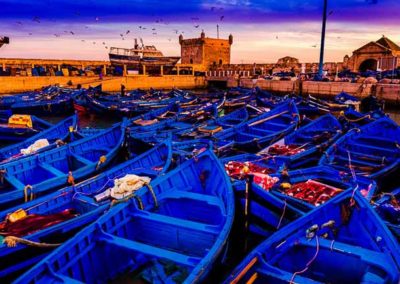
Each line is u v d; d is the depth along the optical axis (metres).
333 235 7.42
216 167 9.78
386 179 11.86
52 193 9.19
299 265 6.93
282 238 6.84
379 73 49.22
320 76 46.28
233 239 8.09
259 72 68.06
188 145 14.84
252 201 8.48
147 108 28.06
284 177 10.67
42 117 29.38
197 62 80.44
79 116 30.17
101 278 7.09
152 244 7.86
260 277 6.09
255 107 24.92
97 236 7.09
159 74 64.88
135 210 8.07
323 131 17.64
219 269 6.66
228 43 82.75
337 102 29.25
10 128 19.56
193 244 7.36
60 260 6.35
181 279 7.30
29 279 5.79
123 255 7.56
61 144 13.73
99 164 11.65
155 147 12.67
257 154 13.56
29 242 6.82
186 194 8.88
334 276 6.72
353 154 13.64
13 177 10.52
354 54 63.66
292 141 16.52
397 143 14.90
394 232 7.53
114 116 28.69
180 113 22.92
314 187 10.00
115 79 54.03
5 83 45.75
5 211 8.28
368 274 5.90
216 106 24.39
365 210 7.29
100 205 8.69
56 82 49.81
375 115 21.23
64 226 7.51
